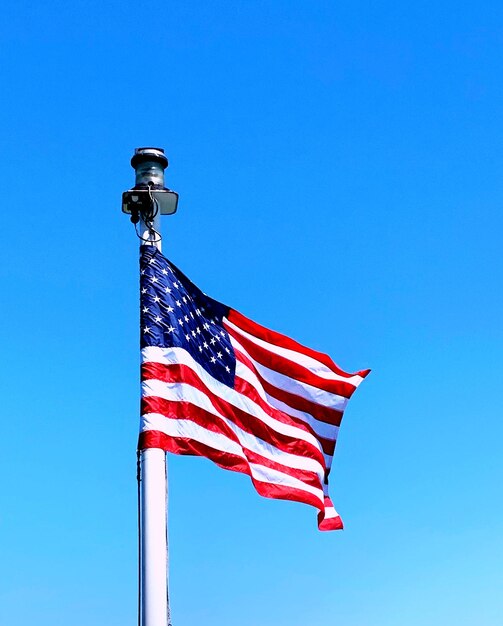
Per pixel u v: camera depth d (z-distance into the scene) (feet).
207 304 58.59
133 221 55.57
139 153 56.65
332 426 63.31
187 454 50.24
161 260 54.70
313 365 63.26
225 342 58.75
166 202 56.08
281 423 60.70
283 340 62.80
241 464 52.65
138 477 48.96
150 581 45.73
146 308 52.85
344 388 63.98
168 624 46.11
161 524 47.09
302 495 58.65
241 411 57.47
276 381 61.98
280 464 59.00
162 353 51.98
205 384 54.80
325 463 63.21
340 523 63.36
